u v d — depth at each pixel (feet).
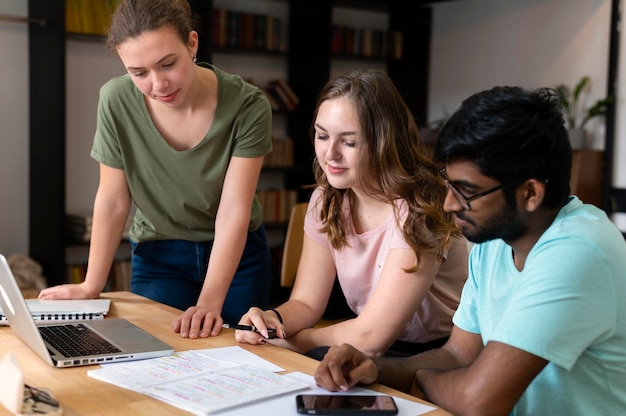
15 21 15.48
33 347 5.32
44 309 6.66
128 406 4.33
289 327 6.63
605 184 19.42
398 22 23.30
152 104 7.34
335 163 6.17
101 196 7.64
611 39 19.16
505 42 22.04
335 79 6.24
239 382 4.75
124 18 6.20
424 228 6.18
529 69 21.40
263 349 5.72
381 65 23.39
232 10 19.42
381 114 6.06
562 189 4.33
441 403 4.69
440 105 24.03
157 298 8.26
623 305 4.31
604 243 4.26
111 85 7.36
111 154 7.54
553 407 4.67
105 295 7.75
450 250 6.87
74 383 4.76
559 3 20.58
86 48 16.48
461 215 4.40
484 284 5.13
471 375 4.50
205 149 7.43
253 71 20.13
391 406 4.35
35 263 15.72
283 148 20.40
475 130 4.18
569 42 20.39
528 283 4.34
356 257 6.70
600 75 19.75
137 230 8.29
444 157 4.33
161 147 7.44
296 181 20.76
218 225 7.42
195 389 4.58
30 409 4.01
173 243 8.20
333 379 4.71
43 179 15.78
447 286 6.94
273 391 4.58
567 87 20.47
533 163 4.17
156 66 6.24
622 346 4.40
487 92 4.31
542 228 4.46
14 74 15.98
